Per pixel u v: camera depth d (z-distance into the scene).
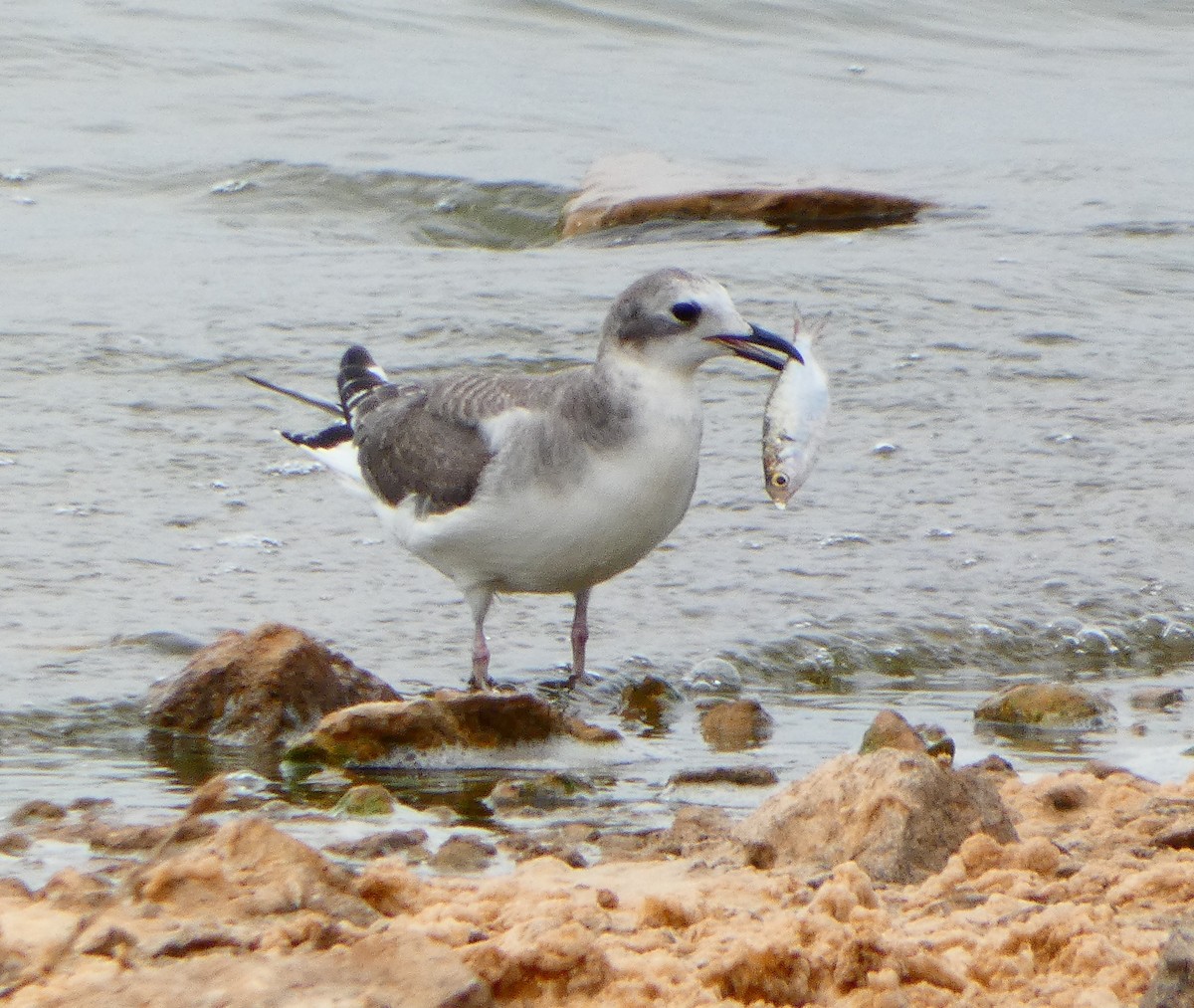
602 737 10.55
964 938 6.70
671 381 11.38
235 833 7.05
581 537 11.37
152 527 14.51
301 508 15.25
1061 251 25.09
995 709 11.42
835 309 21.31
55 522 14.41
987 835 7.82
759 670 12.44
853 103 35.47
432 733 10.19
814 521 15.38
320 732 10.09
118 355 18.73
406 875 7.04
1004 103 36.31
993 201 28.22
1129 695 12.19
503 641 12.70
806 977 6.13
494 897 7.04
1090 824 8.60
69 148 28.53
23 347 18.81
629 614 13.27
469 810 9.25
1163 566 14.62
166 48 33.91
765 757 10.51
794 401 12.34
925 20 42.19
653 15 39.88
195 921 6.43
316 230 26.02
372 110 31.59
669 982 6.08
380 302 20.91
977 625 13.30
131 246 23.75
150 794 9.42
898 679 12.48
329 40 35.81
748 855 7.87
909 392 18.86
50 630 12.19
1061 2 44.69
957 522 15.46
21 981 5.96
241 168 27.89
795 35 40.16
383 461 12.31
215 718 10.62
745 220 26.88
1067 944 6.63
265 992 5.68
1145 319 21.91
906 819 7.86
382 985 5.73
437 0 39.19
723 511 15.56
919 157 31.39
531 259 23.88
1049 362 20.00
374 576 13.84
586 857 8.23
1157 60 41.09
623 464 11.22
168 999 5.66
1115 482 16.56
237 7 36.69
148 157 28.30
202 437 16.75
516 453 11.33
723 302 11.36
